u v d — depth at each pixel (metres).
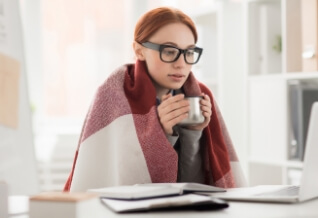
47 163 3.37
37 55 3.59
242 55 2.75
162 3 3.62
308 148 0.95
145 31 1.31
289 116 2.32
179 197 0.93
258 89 2.47
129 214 0.83
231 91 2.74
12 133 1.65
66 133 3.45
